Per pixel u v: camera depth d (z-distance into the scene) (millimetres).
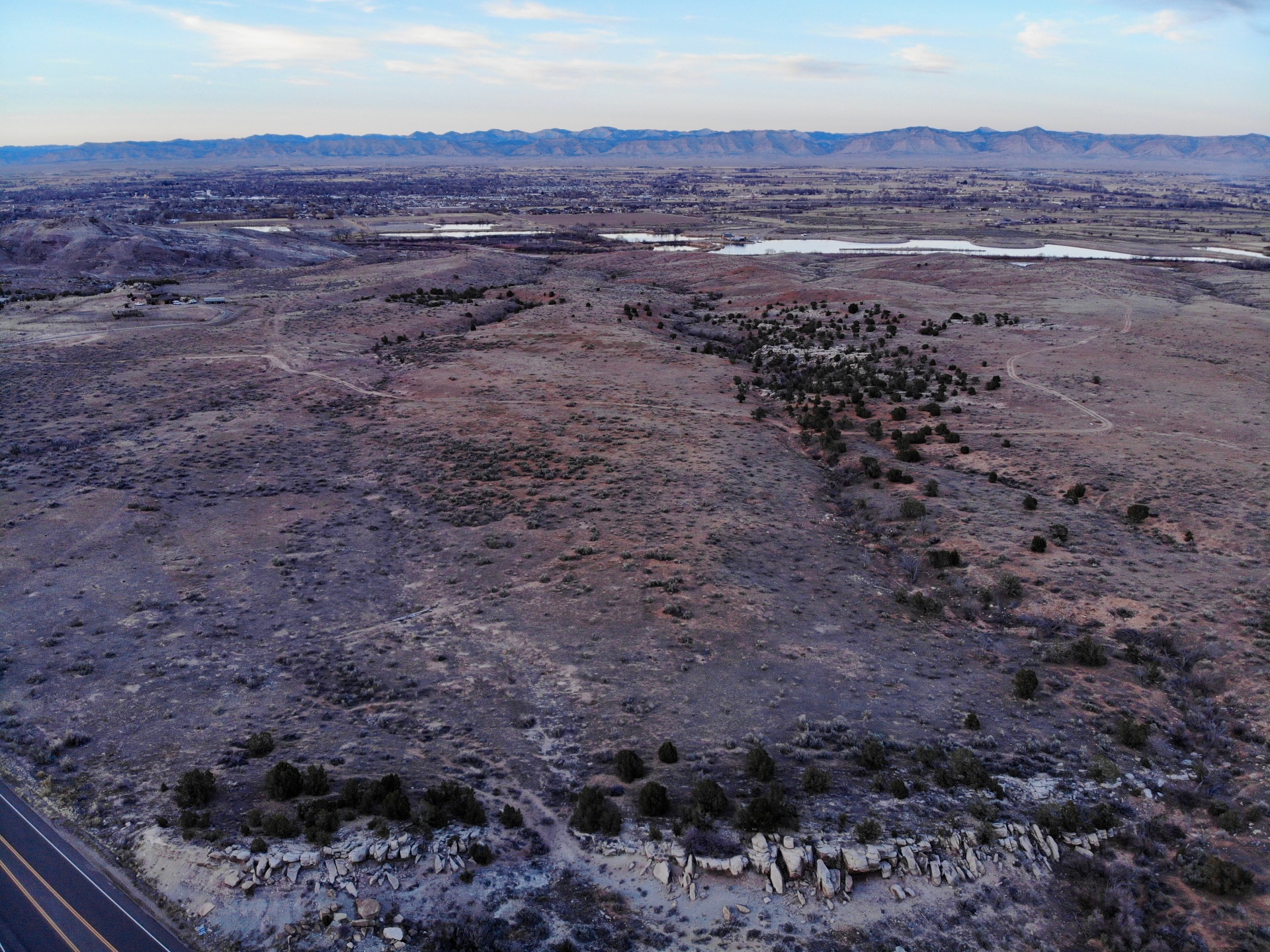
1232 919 21750
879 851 22953
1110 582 43750
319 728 29688
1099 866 23672
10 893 21500
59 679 32531
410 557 46469
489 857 22641
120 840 23266
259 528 49719
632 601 40094
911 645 37875
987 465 64250
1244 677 34875
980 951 20625
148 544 46562
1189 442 67250
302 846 22422
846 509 57062
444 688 32875
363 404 78750
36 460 59844
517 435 68625
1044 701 33094
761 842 23172
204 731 29328
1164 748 29969
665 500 54344
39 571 42562
